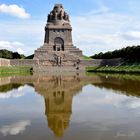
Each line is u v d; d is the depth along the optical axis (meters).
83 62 168.75
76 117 24.75
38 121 23.17
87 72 139.00
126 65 147.25
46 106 30.91
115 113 26.47
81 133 19.22
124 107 29.89
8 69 126.44
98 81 69.44
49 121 23.16
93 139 17.77
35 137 18.33
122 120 23.33
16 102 33.91
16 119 23.98
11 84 59.69
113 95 40.47
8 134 19.05
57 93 43.56
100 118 24.23
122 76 93.62
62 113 26.73
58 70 155.12
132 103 32.59
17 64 161.50
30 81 69.38
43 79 78.31
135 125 21.47
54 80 74.19
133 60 151.25
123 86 54.72
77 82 66.81
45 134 19.02
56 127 20.97
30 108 29.59
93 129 20.30
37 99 36.66
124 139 17.73
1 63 138.12
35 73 123.88
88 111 27.73
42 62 169.50
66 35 188.12
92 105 31.58
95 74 112.94
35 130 20.08
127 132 19.41
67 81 70.38
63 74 114.31
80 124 21.98
